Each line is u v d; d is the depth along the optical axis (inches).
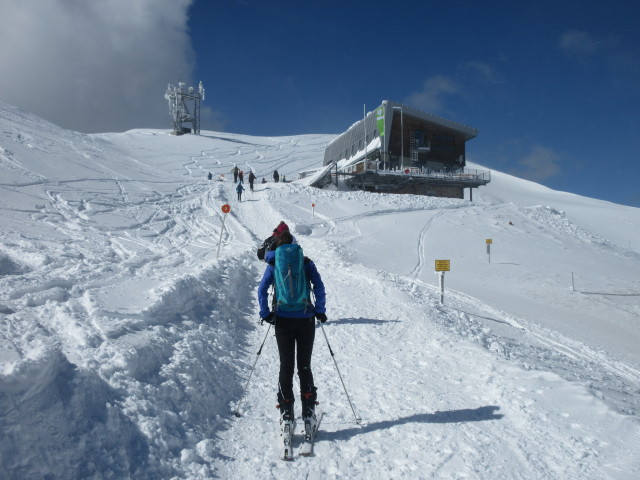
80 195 926.4
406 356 236.2
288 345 153.4
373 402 178.7
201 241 767.1
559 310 607.5
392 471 129.4
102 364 146.5
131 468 113.6
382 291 409.7
